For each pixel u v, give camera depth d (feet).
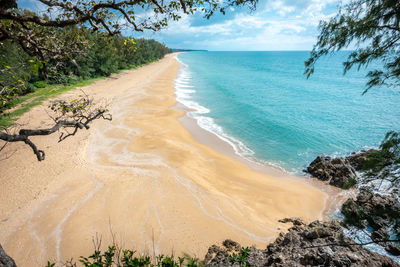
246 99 135.33
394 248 33.06
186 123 91.04
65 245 34.04
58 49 17.49
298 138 79.92
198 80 208.74
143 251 32.99
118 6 16.80
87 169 52.70
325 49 15.99
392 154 16.33
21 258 32.27
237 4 16.51
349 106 123.44
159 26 19.24
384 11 13.43
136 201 42.96
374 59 14.97
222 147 72.33
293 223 40.52
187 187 47.80
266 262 27.12
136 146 66.13
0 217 39.14
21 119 78.48
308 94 154.81
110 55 177.58
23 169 51.98
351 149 71.87
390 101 135.44
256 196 48.21
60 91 118.32
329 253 25.13
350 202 19.25
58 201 42.70
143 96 128.77
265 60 640.17
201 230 37.17
